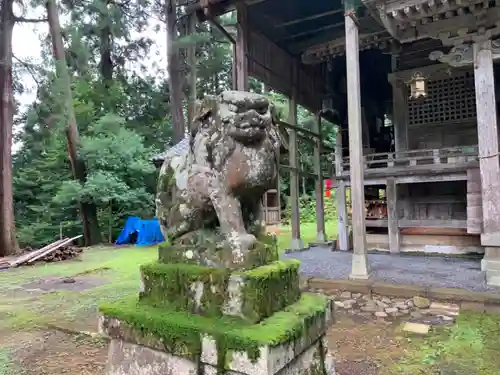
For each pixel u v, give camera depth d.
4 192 13.40
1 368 3.86
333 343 4.45
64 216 17.16
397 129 10.49
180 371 1.89
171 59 18.31
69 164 17.73
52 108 14.46
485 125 6.46
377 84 13.66
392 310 5.62
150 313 2.05
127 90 20.66
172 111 18.42
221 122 2.07
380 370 3.69
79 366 3.87
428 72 9.86
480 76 6.54
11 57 13.86
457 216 9.60
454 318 5.13
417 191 10.20
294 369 1.94
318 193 12.31
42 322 5.38
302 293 2.43
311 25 10.84
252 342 1.68
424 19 6.54
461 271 7.25
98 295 6.91
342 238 10.54
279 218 19.36
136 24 19.27
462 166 8.00
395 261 8.56
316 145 12.34
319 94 12.72
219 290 1.94
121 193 15.85
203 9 8.43
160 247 2.34
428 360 3.87
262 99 2.07
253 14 9.41
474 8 6.20
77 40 16.89
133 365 2.06
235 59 8.91
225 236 2.08
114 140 16.41
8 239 13.30
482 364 3.73
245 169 2.04
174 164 2.48
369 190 12.08
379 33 9.57
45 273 9.36
